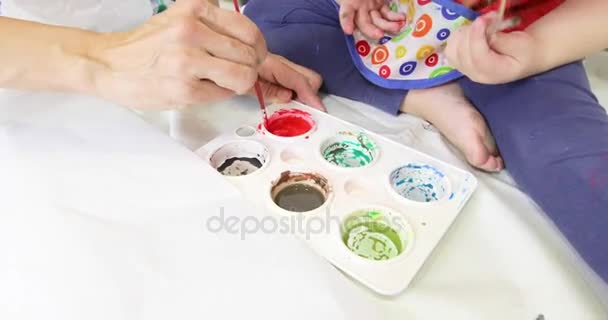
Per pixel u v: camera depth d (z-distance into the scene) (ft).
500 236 1.79
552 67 2.15
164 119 2.40
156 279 1.34
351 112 2.58
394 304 1.53
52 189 1.55
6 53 1.65
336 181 1.92
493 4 2.40
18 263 1.33
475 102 2.37
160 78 1.61
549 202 1.87
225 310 1.29
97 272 1.33
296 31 2.76
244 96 2.52
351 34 2.66
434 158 2.04
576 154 1.81
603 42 2.10
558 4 2.36
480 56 1.97
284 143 2.12
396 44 2.56
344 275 1.58
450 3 2.40
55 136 1.78
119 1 2.43
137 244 1.43
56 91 1.78
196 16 1.63
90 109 1.94
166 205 1.58
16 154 1.67
